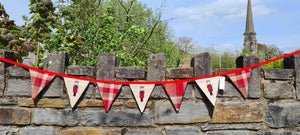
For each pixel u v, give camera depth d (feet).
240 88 9.83
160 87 9.78
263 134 9.95
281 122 9.98
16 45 11.72
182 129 9.77
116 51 15.78
